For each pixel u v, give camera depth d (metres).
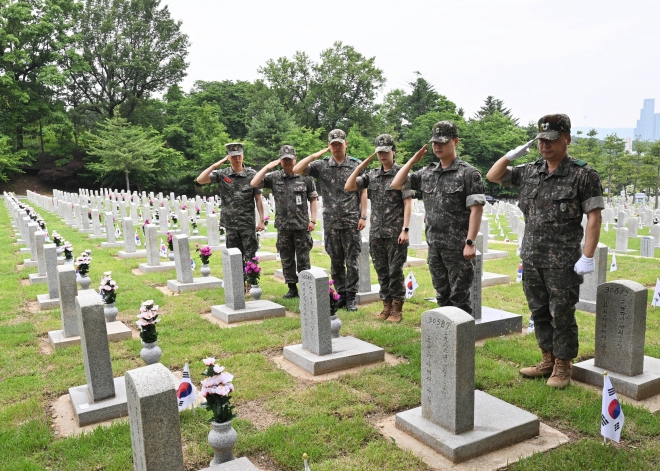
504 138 60.62
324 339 5.99
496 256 14.55
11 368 6.16
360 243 8.48
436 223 6.06
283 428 4.45
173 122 58.91
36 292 10.16
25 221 16.98
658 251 16.23
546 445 4.16
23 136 58.88
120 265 13.34
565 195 4.79
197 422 4.66
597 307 5.34
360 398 5.10
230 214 9.48
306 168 8.09
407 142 56.69
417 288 10.37
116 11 56.53
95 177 55.09
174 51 60.03
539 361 5.88
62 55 52.19
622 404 4.78
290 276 9.34
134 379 3.24
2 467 4.00
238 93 65.69
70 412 5.02
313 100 60.69
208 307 9.01
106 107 57.72
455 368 4.02
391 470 3.84
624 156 51.59
